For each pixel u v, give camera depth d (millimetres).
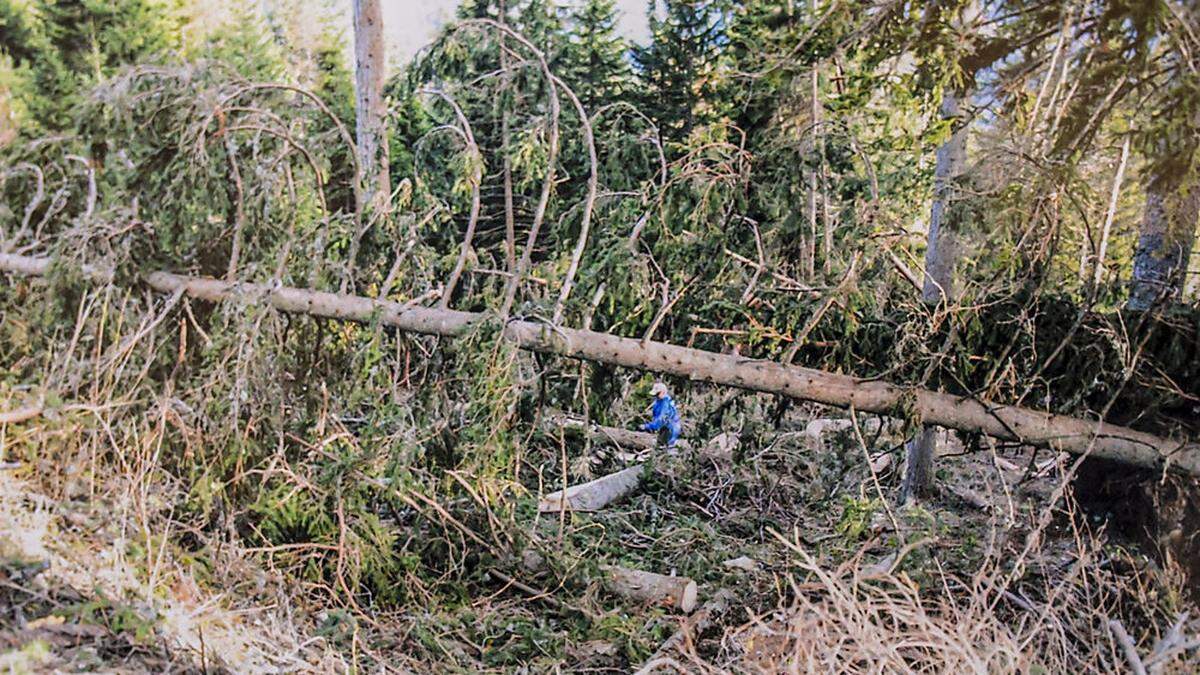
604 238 4688
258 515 4227
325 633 3621
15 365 4422
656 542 5242
